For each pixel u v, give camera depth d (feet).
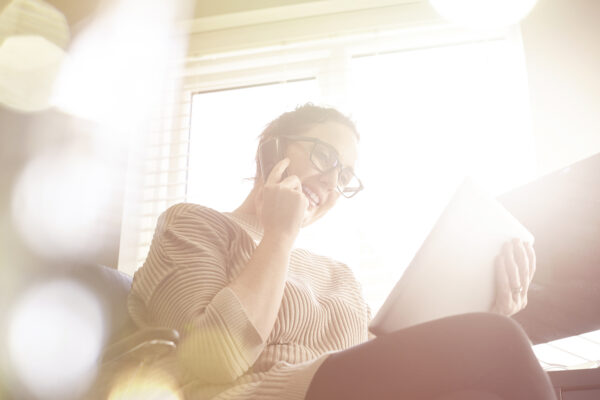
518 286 3.83
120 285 4.20
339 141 4.65
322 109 4.80
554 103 7.18
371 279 7.14
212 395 3.07
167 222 3.77
